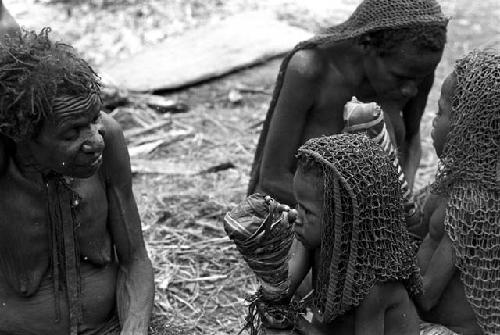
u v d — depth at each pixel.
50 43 2.81
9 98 2.72
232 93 6.84
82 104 2.79
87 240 3.30
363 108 3.51
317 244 2.88
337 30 3.99
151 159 5.83
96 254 3.37
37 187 3.09
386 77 3.90
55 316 3.29
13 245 3.17
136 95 6.61
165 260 4.55
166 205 5.11
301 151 2.80
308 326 3.03
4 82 2.71
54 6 8.59
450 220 3.14
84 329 3.38
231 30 7.80
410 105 4.34
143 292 3.48
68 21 8.27
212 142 6.11
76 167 2.92
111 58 7.57
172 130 6.24
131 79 6.97
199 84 6.95
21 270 3.21
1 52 2.73
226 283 4.39
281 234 2.75
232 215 2.75
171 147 6.01
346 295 2.79
